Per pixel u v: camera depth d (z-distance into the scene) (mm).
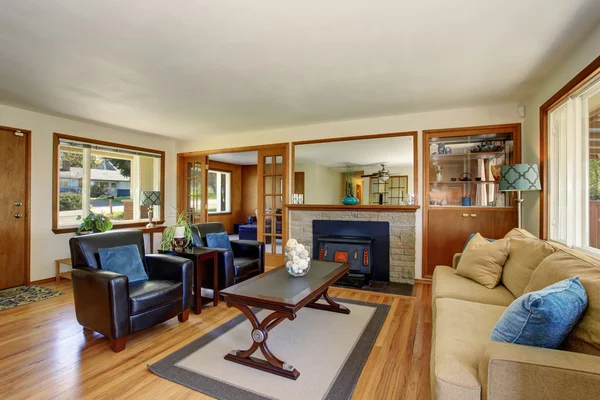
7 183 3885
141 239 3164
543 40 2238
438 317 1902
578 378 1058
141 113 4109
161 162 5820
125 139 5215
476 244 2797
